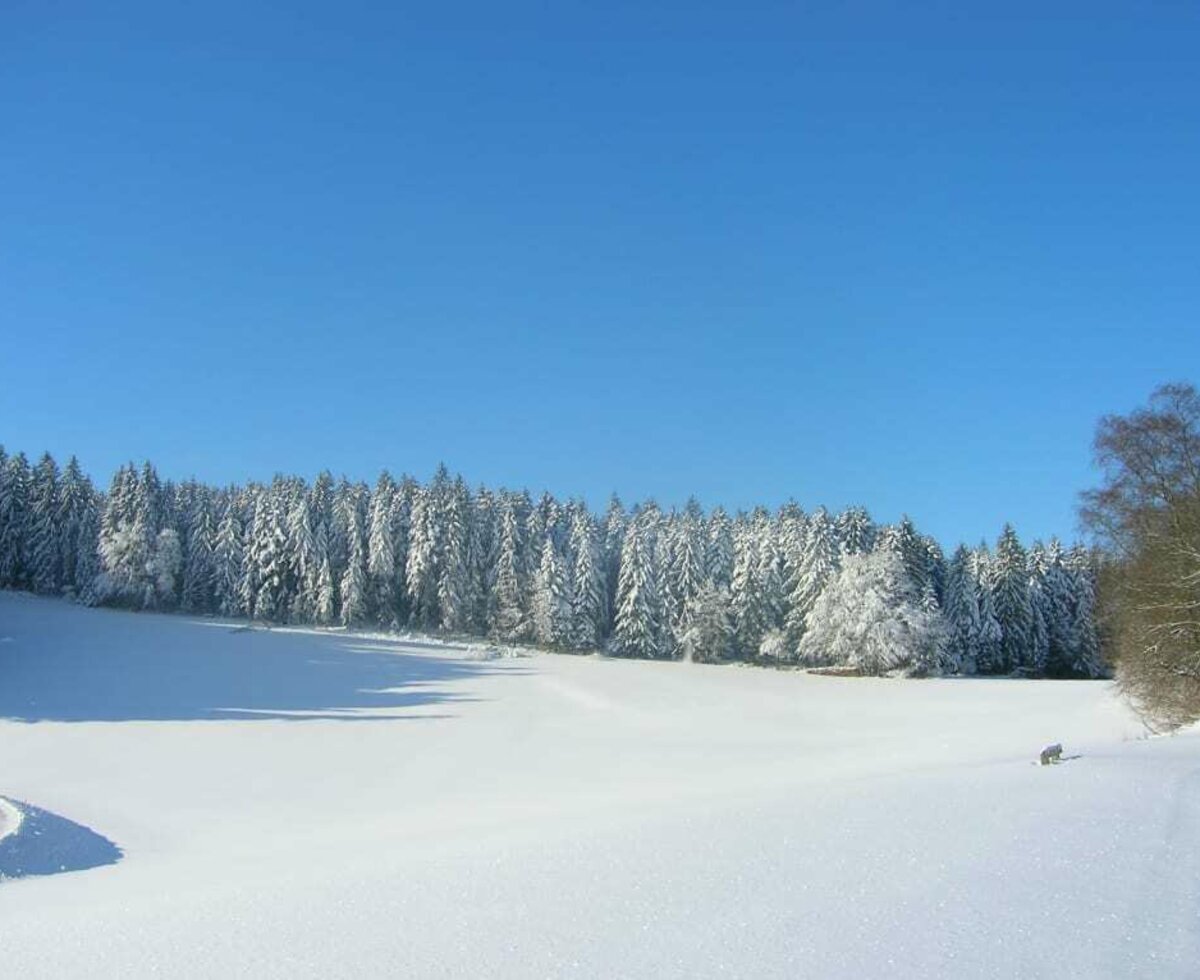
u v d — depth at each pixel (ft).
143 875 46.09
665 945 20.04
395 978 18.97
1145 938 19.62
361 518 298.56
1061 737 96.32
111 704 144.15
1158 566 97.50
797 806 39.17
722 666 259.80
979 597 267.59
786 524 283.79
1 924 30.27
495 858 32.60
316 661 204.13
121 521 284.20
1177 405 106.22
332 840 56.59
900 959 18.48
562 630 280.10
